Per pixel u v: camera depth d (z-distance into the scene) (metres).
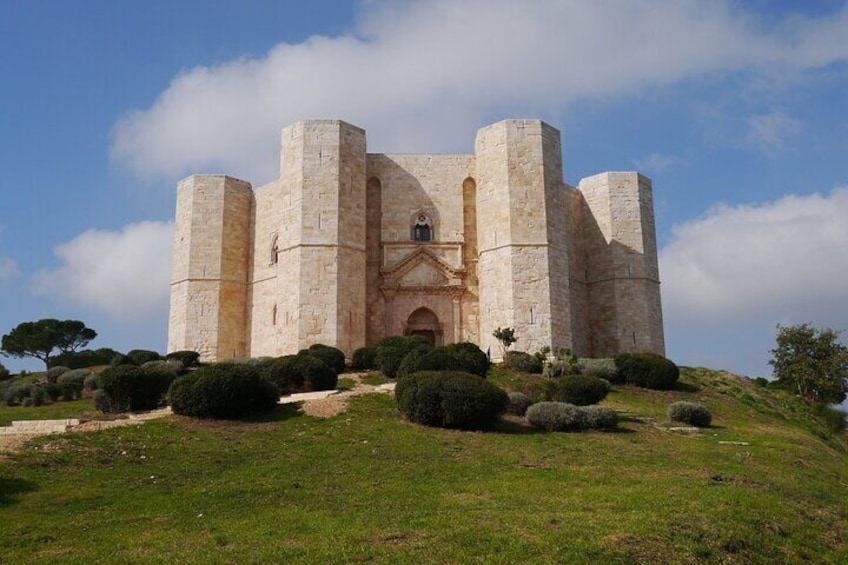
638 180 53.94
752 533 14.27
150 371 28.06
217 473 18.38
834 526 16.27
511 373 37.53
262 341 50.56
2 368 50.12
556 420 24.97
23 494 16.05
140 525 13.95
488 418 24.28
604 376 38.09
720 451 23.00
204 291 51.16
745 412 35.69
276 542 12.52
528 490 16.53
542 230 45.78
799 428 35.31
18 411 30.70
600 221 53.56
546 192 46.56
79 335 69.88
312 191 46.28
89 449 20.02
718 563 12.83
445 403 24.03
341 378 36.31
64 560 11.78
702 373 46.06
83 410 29.98
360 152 48.62
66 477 17.52
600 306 52.50
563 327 45.41
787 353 56.22
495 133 47.84
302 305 44.62
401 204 50.72
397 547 12.23
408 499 15.70
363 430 23.33
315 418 25.12
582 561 11.84
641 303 51.69
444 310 49.22
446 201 50.88
